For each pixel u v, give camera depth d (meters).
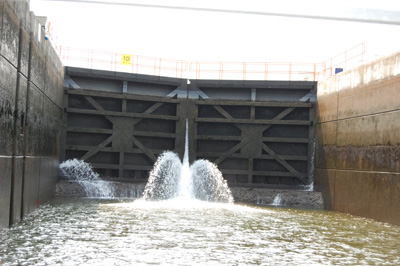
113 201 22.08
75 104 25.59
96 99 25.95
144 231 13.73
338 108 22.58
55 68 21.89
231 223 16.02
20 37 14.16
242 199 24.70
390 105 17.64
